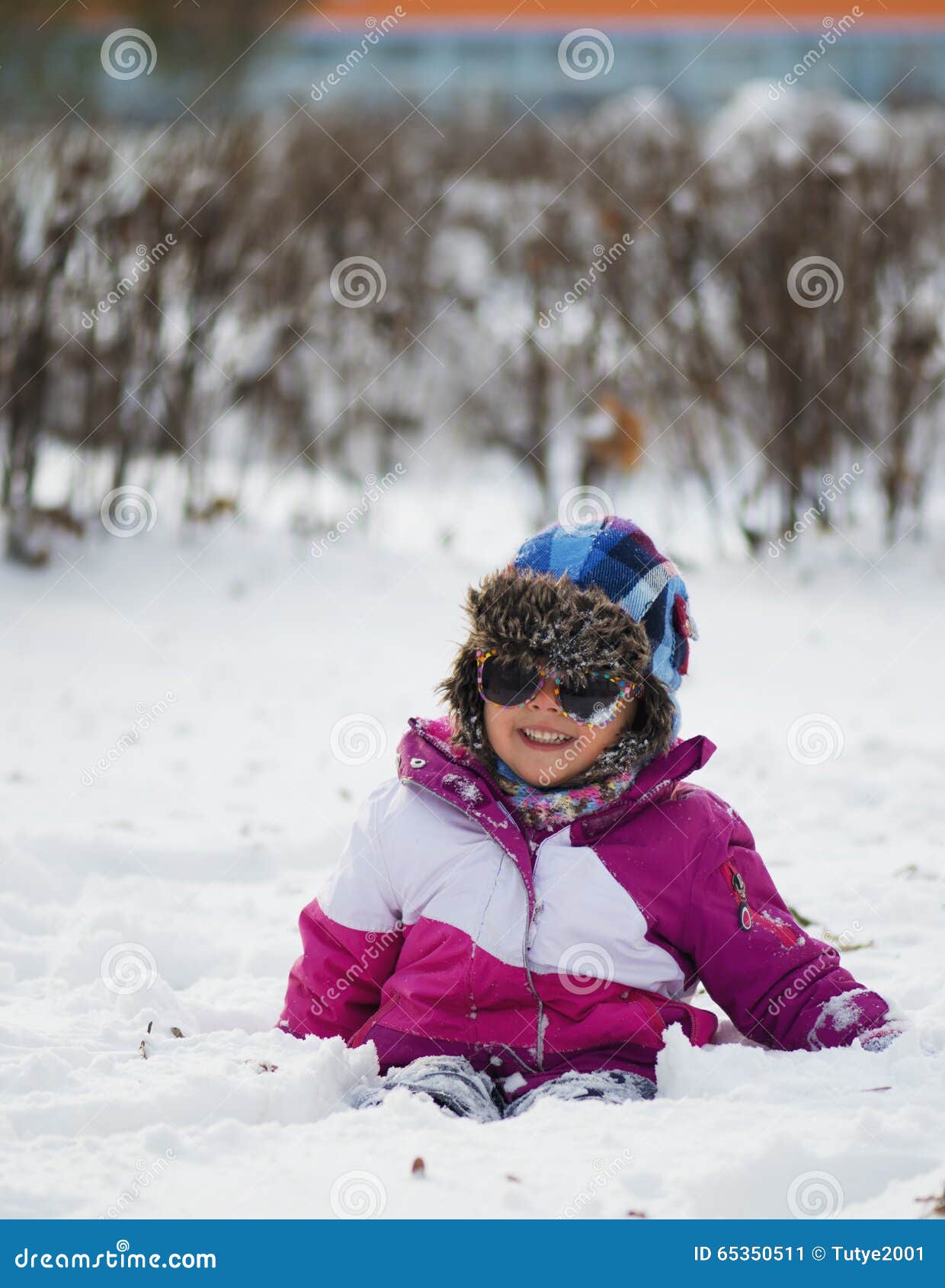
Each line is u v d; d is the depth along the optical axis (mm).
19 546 14633
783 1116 4105
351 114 17328
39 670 12008
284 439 16219
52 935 6504
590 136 16688
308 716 10820
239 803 8680
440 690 4977
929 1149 3893
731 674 12070
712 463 16297
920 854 7578
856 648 12844
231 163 15305
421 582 14867
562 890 4652
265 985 5902
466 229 17172
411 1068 4512
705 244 15406
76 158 14672
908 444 15672
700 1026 4707
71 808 8539
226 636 13148
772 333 15391
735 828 4883
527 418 16281
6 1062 4691
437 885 4738
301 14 25984
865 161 15258
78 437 15086
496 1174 3822
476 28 33938
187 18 23500
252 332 15836
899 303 15391
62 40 22609
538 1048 4633
